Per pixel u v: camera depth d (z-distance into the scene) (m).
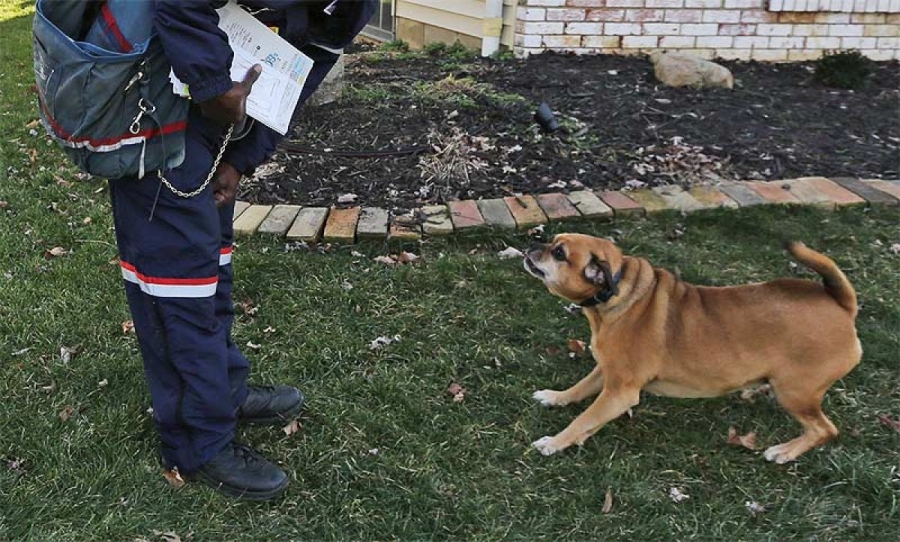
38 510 2.57
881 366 3.39
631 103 5.91
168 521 2.57
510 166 4.96
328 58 2.67
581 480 2.80
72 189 4.91
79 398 3.11
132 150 2.19
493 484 2.77
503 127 5.39
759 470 2.85
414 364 3.37
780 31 7.53
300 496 2.70
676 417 3.13
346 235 4.21
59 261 4.09
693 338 2.80
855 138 5.54
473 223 4.32
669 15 7.34
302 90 2.62
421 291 3.87
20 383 3.18
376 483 2.75
